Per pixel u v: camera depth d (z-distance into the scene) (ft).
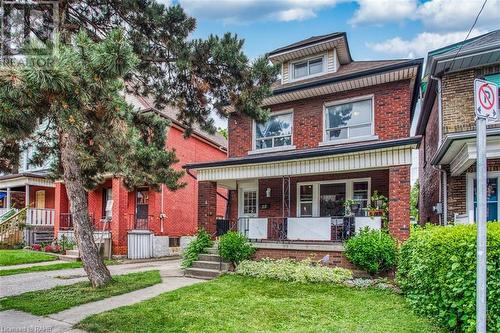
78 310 22.85
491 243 15.06
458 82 35.32
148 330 18.76
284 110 47.32
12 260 46.24
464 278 16.16
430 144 46.55
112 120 23.39
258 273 32.40
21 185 67.56
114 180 55.47
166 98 32.14
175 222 61.16
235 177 40.55
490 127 32.45
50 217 67.26
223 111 30.32
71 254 51.13
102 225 57.77
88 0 28.19
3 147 30.71
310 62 49.16
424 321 19.15
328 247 33.32
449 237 17.33
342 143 42.45
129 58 17.83
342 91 43.55
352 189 41.55
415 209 83.10
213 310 22.17
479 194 11.11
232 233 37.32
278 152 46.29
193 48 26.09
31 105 17.37
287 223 37.52
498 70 33.73
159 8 27.35
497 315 14.76
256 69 26.48
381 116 40.88
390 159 31.94
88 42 18.38
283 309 22.25
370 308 22.20
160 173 34.83
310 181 43.80
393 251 29.55
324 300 24.17
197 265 37.19
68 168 29.55
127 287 28.89
